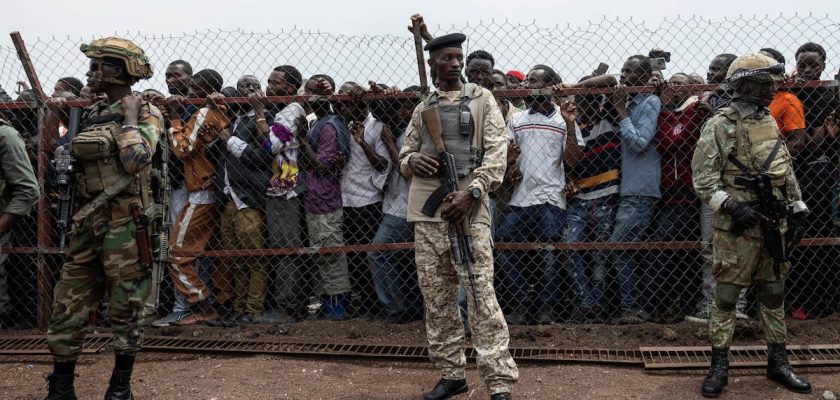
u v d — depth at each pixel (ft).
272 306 17.79
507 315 16.99
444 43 12.24
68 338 11.74
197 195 17.08
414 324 17.03
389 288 16.90
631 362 14.46
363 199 17.06
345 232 17.43
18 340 16.40
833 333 15.53
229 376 14.37
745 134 12.91
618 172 16.35
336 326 16.89
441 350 12.76
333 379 14.26
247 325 17.04
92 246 11.71
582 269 16.61
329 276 17.15
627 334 15.92
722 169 13.10
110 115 11.82
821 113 15.88
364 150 16.62
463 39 12.38
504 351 11.74
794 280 16.69
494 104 12.32
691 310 16.85
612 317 16.85
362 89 16.40
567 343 15.67
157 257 12.07
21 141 12.16
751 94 12.91
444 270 12.38
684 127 15.88
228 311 17.49
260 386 13.82
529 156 16.40
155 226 12.09
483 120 12.21
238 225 16.88
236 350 15.62
